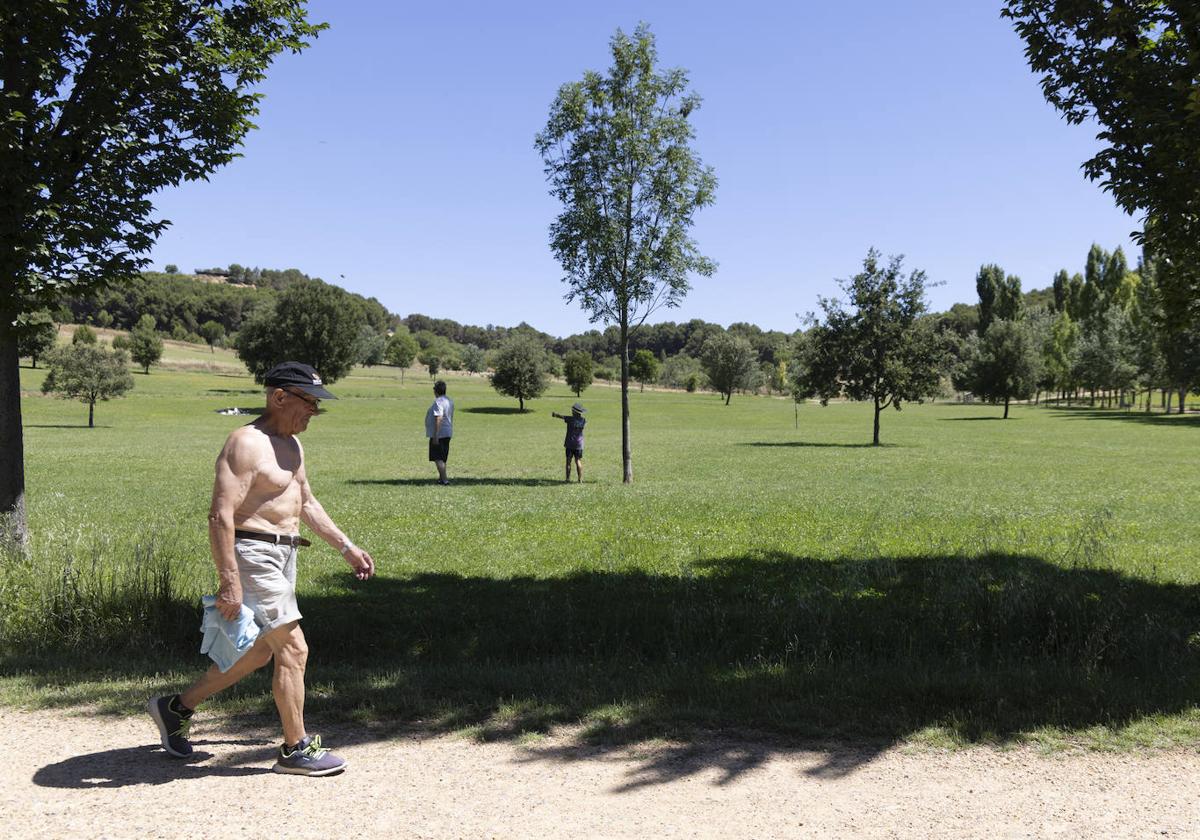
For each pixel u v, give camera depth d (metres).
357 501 18.67
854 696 5.96
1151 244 9.15
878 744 5.12
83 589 8.04
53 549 9.05
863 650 7.67
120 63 8.77
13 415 9.26
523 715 5.59
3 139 8.00
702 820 4.02
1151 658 7.07
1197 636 7.84
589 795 4.32
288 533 4.67
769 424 73.50
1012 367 80.81
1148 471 28.12
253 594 4.53
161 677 6.45
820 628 7.90
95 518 15.05
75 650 7.35
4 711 5.60
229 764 4.69
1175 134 7.85
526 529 14.85
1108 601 8.34
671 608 9.00
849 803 4.25
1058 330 123.75
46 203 8.55
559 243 23.30
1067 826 4.00
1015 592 8.34
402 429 62.09
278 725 5.36
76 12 8.45
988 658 7.40
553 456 36.69
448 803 4.18
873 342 46.97
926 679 6.22
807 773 4.66
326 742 5.10
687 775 4.61
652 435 56.00
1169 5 8.01
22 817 3.91
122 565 8.66
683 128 23.09
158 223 9.60
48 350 58.88
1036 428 60.81
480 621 8.97
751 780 4.55
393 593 10.15
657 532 14.59
